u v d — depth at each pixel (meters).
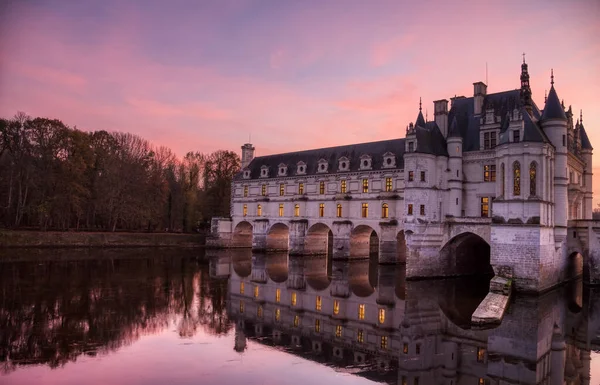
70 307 31.28
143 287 40.94
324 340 25.59
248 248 90.94
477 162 50.59
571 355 23.91
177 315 30.53
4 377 18.03
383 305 35.84
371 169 67.31
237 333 26.55
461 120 54.62
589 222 44.56
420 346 24.92
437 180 50.62
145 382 18.00
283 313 32.44
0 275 44.09
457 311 33.94
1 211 77.12
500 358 23.03
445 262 50.84
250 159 93.44
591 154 58.34
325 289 43.31
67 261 57.28
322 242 77.62
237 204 89.44
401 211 63.03
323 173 74.25
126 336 24.84
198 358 21.44
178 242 89.12
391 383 19.11
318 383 18.70
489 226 46.78
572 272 49.38
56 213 78.06
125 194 84.62
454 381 19.69
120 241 82.12
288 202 79.69
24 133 75.06
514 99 50.84
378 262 66.38
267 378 19.00
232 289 41.81
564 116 44.03
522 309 34.56
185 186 103.56
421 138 50.28
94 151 84.94
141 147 97.44
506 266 41.09
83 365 19.80
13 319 27.48
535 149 40.38
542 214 40.00
